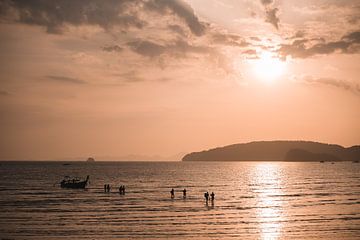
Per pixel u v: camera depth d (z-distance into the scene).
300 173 190.12
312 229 43.50
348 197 77.31
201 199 75.06
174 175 172.50
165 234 41.31
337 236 40.19
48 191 94.31
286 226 45.28
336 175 170.62
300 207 62.09
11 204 68.25
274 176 164.12
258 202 69.50
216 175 173.12
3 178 148.62
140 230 43.44
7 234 41.78
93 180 137.50
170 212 57.00
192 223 47.47
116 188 102.88
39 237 40.28
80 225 46.69
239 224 46.59
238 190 96.19
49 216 53.78
